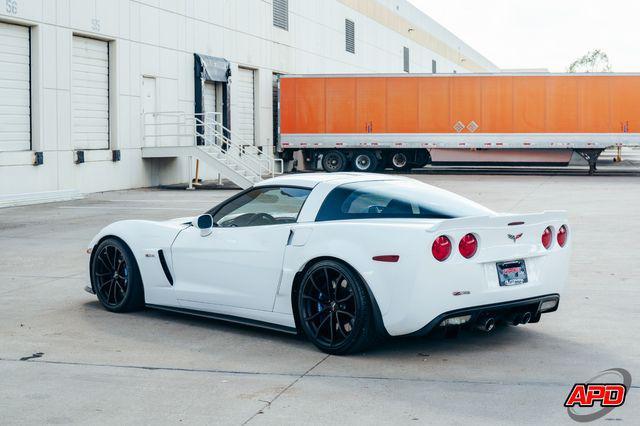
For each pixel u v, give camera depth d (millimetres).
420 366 5754
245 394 5129
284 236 6410
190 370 5691
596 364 5773
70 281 9367
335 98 33469
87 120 22766
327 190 6473
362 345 5957
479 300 5832
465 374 5543
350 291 5918
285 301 6406
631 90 31031
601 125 31312
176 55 27000
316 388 5250
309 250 6180
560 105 31625
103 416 4715
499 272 5961
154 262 7355
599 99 31297
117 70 23719
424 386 5273
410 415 4699
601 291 8633
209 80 29375
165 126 26516
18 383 5375
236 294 6754
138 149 24922
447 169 37594
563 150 32469
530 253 6137
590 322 7145
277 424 4566
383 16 51906
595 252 11562
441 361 5883
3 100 19562
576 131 31547
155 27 25703
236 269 6730
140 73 24906
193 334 6785
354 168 34344
